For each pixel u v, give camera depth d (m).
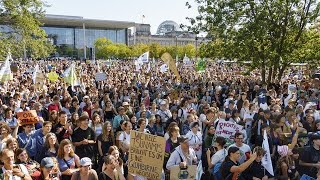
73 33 135.12
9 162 6.36
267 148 7.92
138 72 35.72
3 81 17.97
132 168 6.86
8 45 32.84
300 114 12.69
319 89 19.66
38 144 8.59
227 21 23.44
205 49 25.05
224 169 7.06
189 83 25.39
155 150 6.68
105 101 14.57
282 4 22.12
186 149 7.61
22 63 56.66
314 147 8.45
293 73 39.34
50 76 23.08
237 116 12.13
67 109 13.31
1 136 8.47
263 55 22.95
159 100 16.42
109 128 9.08
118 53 111.88
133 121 11.30
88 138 8.91
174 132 8.48
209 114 10.84
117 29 144.50
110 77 28.11
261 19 22.52
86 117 8.95
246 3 22.98
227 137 9.73
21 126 9.98
